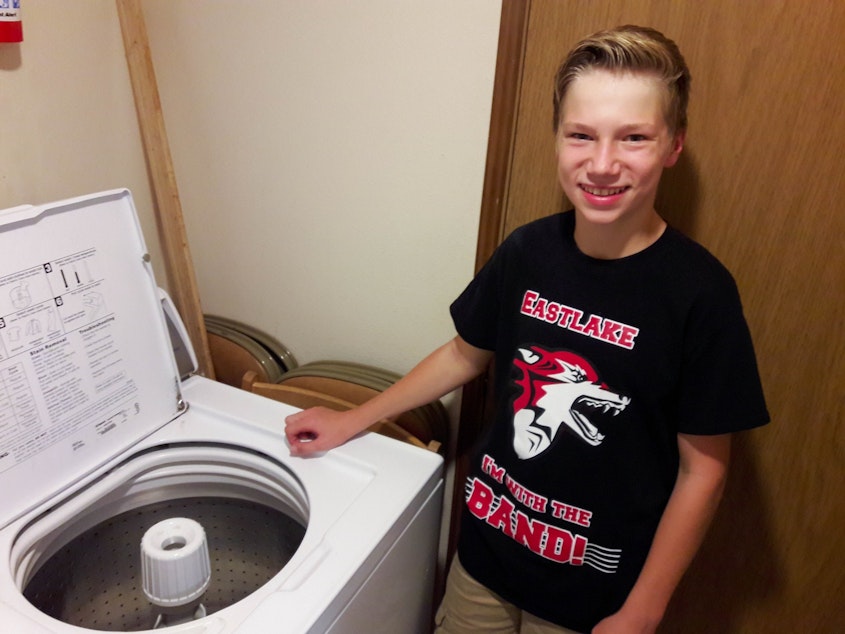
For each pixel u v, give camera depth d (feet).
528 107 3.20
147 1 3.94
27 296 2.78
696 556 3.69
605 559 2.87
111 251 3.14
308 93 3.69
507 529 3.05
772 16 2.66
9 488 2.75
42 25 3.43
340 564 2.60
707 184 3.01
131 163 4.14
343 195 3.83
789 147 2.81
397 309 3.97
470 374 3.34
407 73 3.38
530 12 3.03
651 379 2.57
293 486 3.16
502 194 3.37
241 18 3.69
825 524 3.32
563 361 2.73
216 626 2.31
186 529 2.85
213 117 4.05
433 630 4.53
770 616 3.63
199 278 4.64
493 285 3.05
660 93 2.28
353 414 3.36
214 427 3.45
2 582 2.51
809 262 2.94
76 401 3.00
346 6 3.39
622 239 2.57
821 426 3.17
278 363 4.44
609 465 2.74
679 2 2.78
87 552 3.20
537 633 3.22
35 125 3.52
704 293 2.47
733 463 3.42
